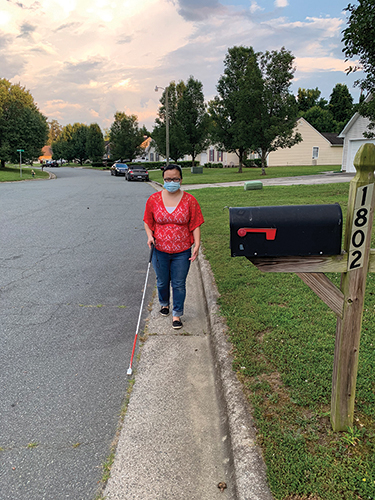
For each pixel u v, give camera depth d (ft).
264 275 16.21
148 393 9.16
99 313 13.88
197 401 8.84
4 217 33.71
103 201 47.29
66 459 7.13
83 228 29.48
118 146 181.78
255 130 78.69
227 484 6.56
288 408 7.77
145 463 7.04
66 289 16.30
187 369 10.16
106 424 8.09
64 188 68.08
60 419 8.23
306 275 6.50
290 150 125.80
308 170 94.79
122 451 7.34
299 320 11.70
